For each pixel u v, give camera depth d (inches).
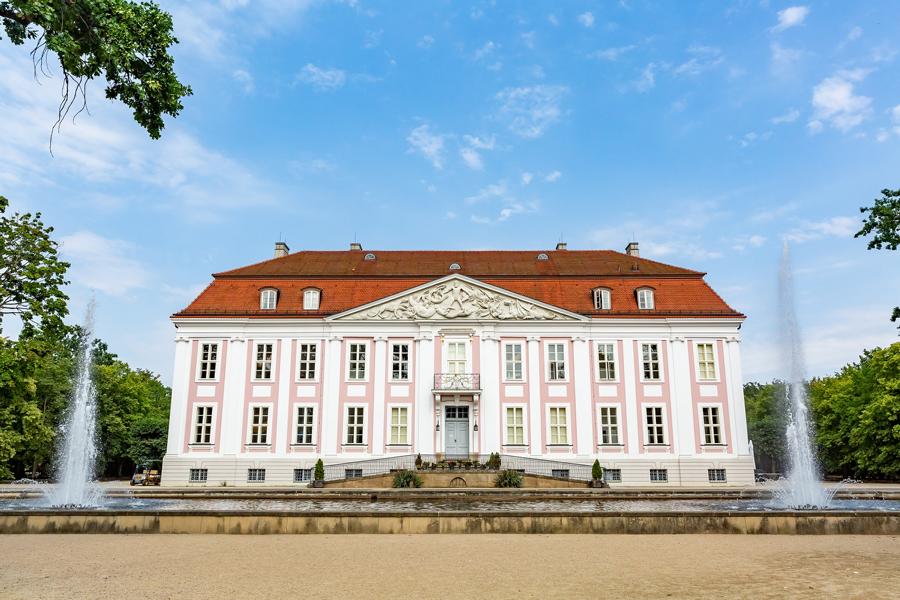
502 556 615.5
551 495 1174.3
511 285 1995.6
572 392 1891.0
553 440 1866.4
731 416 1870.1
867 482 2039.9
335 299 1967.3
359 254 2233.0
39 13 462.0
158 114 569.9
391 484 1581.0
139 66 549.3
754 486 1804.9
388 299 1936.5
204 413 1879.9
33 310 950.4
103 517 767.7
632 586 490.3
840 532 760.3
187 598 455.5
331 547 667.4
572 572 541.6
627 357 1911.9
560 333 1926.7
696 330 1919.3
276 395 1889.8
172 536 744.3
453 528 770.8
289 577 522.6
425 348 1915.6
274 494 1143.6
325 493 1184.2
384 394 1889.8
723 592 471.2
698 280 2001.7
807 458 1154.7
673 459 1844.2
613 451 1855.3
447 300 1945.1
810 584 495.8
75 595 463.2
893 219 848.3
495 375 1899.6
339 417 1876.2
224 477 1833.2
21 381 1009.5
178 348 1911.9
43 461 2268.7
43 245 975.6
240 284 2001.7
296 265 2116.1
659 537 735.1
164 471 1834.4
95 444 2464.3
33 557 610.2
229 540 715.4
